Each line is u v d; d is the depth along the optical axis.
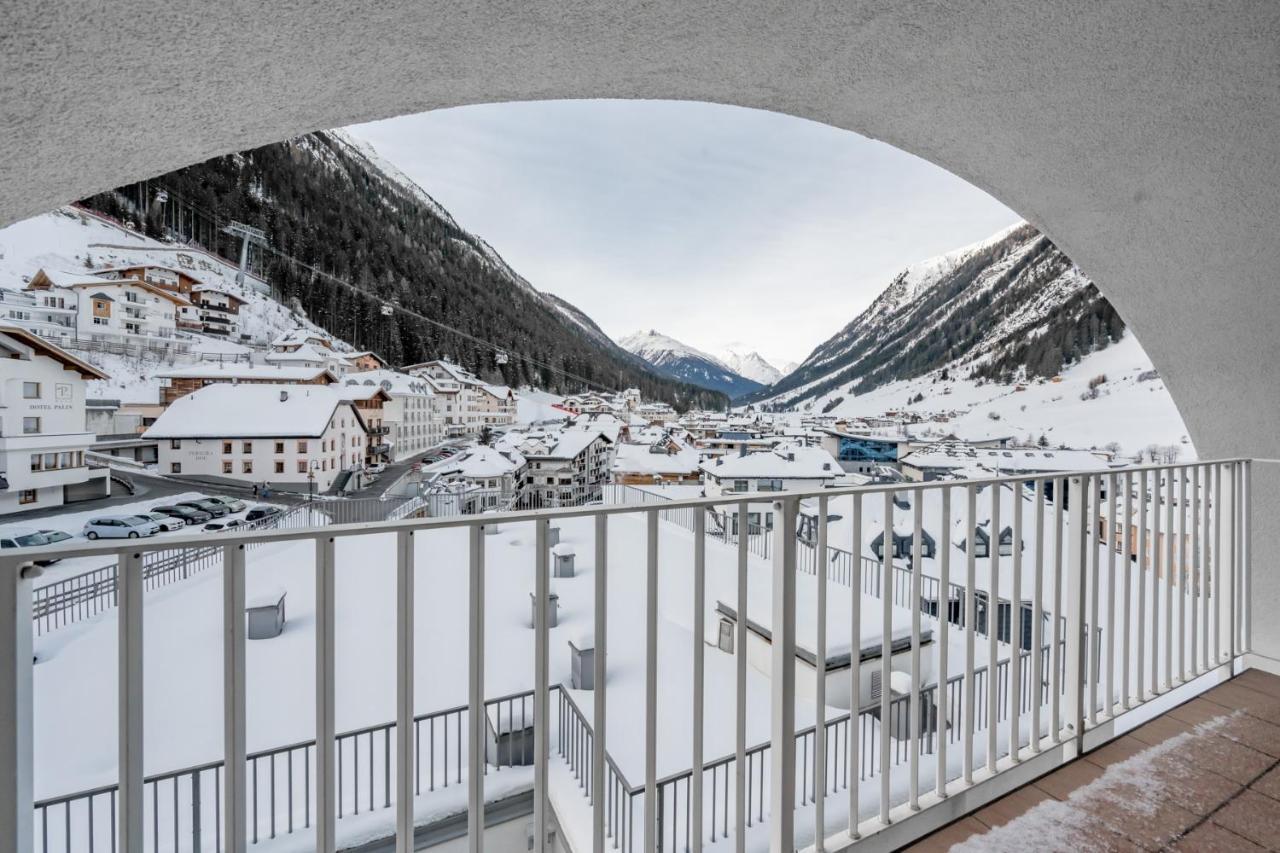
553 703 6.71
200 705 7.38
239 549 0.88
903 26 1.46
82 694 8.06
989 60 1.62
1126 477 2.11
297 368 47.34
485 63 1.28
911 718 1.59
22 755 0.77
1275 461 2.58
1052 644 1.89
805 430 63.84
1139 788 1.76
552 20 1.19
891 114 1.87
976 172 2.21
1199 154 1.95
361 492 38.81
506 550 14.23
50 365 26.89
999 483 1.76
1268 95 1.70
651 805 1.21
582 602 10.34
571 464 48.47
